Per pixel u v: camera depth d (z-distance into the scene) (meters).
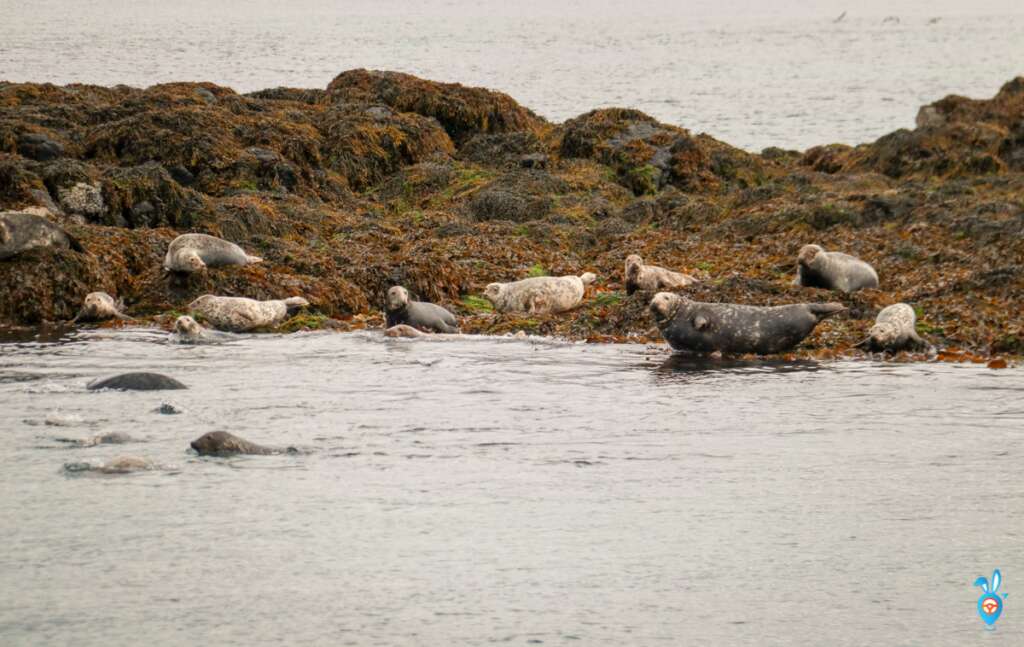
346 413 48.72
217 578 32.53
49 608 30.69
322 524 36.34
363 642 29.20
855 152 116.19
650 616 30.72
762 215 89.50
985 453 43.88
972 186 97.19
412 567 33.41
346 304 71.88
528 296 70.81
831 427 47.28
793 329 60.72
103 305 68.00
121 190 84.81
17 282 69.31
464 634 29.67
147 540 34.88
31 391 51.12
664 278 71.75
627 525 36.66
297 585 32.19
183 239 72.31
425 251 79.44
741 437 45.91
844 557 34.38
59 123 100.50
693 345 61.44
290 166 98.06
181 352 60.84
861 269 70.44
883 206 89.75
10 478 39.62
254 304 67.31
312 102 119.88
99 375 54.78
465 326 68.12
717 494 39.44
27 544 34.44
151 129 97.94
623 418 48.50
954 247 79.44
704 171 109.69
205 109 103.06
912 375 56.28
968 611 31.09
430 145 110.44
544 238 87.69
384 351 61.62
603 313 68.31
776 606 31.34
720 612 31.00
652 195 105.25
